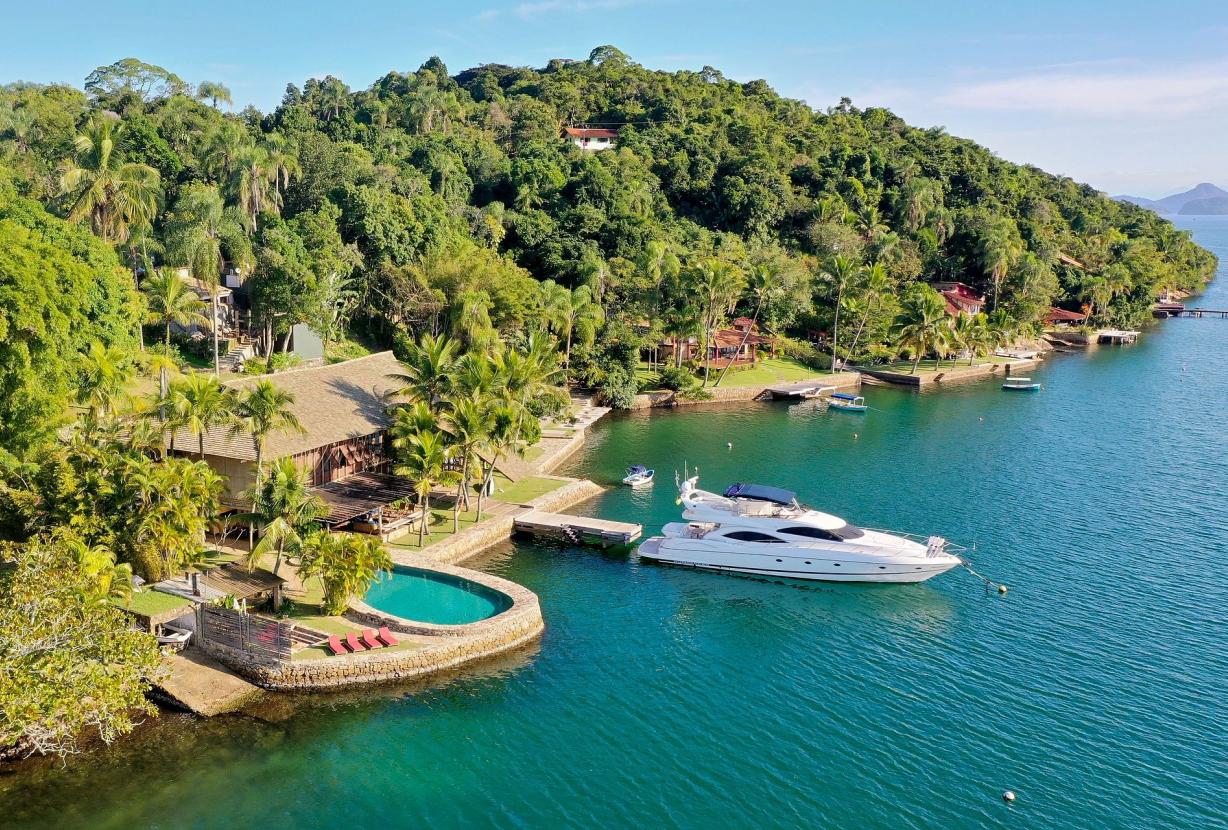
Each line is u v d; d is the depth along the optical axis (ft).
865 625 157.07
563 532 193.98
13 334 151.12
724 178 557.33
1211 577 177.68
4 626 101.30
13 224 167.43
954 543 196.54
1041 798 109.60
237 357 276.82
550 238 427.74
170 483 138.41
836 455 273.95
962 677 138.51
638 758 116.67
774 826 104.06
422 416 183.52
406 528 187.21
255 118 531.09
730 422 322.14
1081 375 434.71
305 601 149.07
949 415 338.54
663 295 387.96
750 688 134.72
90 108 433.48
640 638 150.41
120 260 270.67
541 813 105.50
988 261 532.32
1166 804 108.78
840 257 418.92
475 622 143.64
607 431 304.09
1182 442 293.43
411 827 102.32
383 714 124.77
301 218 321.52
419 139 513.04
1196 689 134.92
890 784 112.06
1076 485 241.96
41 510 138.21
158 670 124.67
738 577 178.50
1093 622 158.10
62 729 106.93
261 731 119.55
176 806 104.37
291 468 147.33
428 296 314.14
